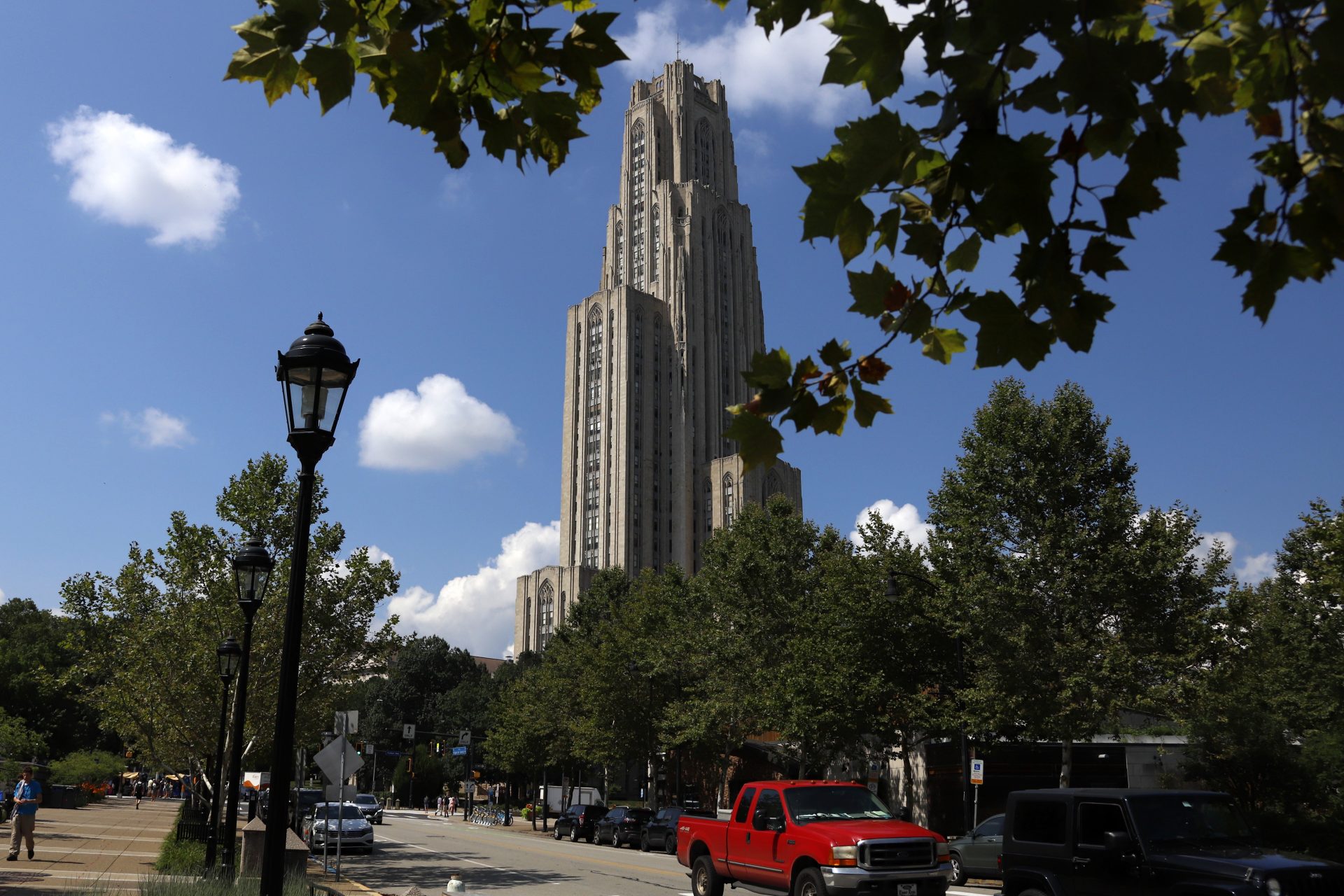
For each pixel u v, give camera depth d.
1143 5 2.79
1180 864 9.77
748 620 40.34
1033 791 11.75
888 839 14.02
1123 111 2.57
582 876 24.66
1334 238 2.71
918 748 40.94
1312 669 29.58
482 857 31.64
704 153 163.12
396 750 107.88
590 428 145.88
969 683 32.00
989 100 2.53
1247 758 27.14
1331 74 2.59
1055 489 26.72
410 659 109.88
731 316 155.75
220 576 25.75
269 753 27.03
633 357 143.50
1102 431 27.56
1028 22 2.44
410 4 2.93
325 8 2.96
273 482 26.73
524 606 140.12
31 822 21.78
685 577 50.03
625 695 49.09
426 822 63.94
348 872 25.50
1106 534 26.34
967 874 22.22
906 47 2.54
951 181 2.61
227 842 17.36
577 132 3.23
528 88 3.12
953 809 39.19
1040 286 2.78
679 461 141.25
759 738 54.31
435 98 3.12
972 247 2.89
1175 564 25.78
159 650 24.97
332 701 27.36
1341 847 23.67
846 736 33.81
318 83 3.10
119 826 37.25
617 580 65.38
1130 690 25.36
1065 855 10.98
